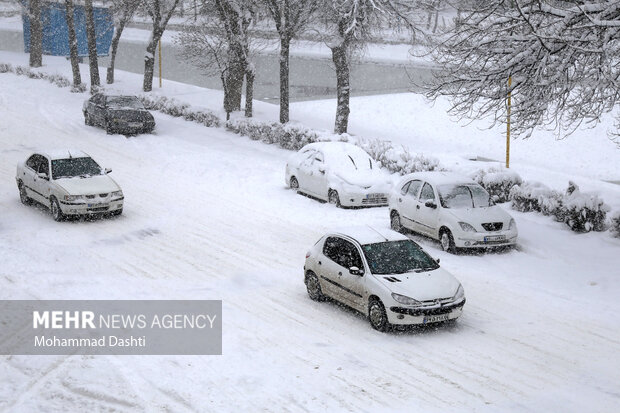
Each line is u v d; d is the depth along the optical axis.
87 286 14.73
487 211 17.45
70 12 41.09
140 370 10.68
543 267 16.20
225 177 25.39
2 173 25.19
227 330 12.44
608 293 14.49
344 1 28.33
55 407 9.51
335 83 49.31
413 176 18.97
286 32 32.09
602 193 22.06
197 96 40.06
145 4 40.62
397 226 19.20
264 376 10.50
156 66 53.72
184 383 10.23
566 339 12.04
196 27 38.50
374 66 56.88
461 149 31.38
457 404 9.59
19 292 14.26
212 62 35.97
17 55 56.72
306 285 14.44
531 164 28.78
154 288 14.72
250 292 14.62
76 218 20.20
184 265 16.34
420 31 30.48
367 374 10.60
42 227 19.20
